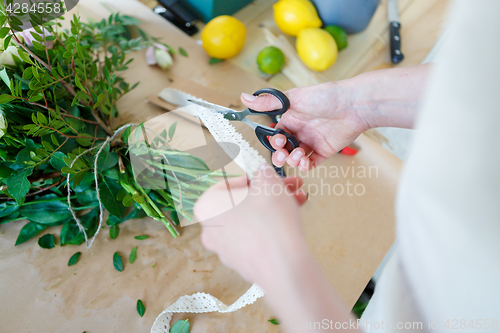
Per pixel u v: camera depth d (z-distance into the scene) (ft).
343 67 1.91
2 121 1.21
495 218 0.48
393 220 1.60
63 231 1.51
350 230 1.59
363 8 1.86
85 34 1.76
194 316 1.43
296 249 1.02
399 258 0.73
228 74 1.88
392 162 1.72
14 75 1.27
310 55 1.80
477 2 0.43
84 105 1.48
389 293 0.78
